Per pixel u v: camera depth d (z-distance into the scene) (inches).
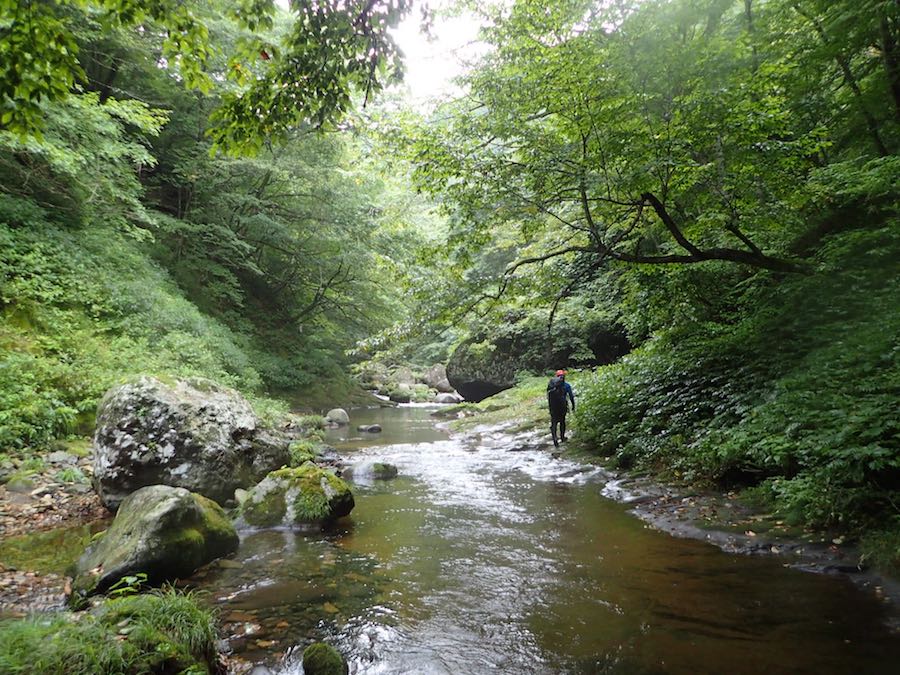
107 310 470.0
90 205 521.7
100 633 109.4
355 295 940.0
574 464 372.8
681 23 285.4
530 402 669.9
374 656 132.4
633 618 147.3
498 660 129.3
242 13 157.5
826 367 242.8
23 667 94.7
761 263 301.6
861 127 338.3
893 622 135.0
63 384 364.8
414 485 327.0
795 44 322.0
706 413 324.5
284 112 175.5
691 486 274.4
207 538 197.5
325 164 776.3
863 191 289.4
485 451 455.2
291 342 924.0
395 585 175.9
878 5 263.6
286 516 244.4
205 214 751.7
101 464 257.1
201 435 281.7
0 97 144.6
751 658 124.0
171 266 704.4
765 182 283.3
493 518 254.7
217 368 540.1
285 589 173.3
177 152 712.4
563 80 263.3
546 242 466.6
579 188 294.4
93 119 425.4
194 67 165.8
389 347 374.6
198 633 122.4
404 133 335.3
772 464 237.3
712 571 176.9
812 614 142.7
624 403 390.0
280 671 126.0
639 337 575.2
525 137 300.4
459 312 344.8
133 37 558.9
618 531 226.4
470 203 319.6
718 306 382.3
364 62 171.8
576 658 128.7
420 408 969.5
